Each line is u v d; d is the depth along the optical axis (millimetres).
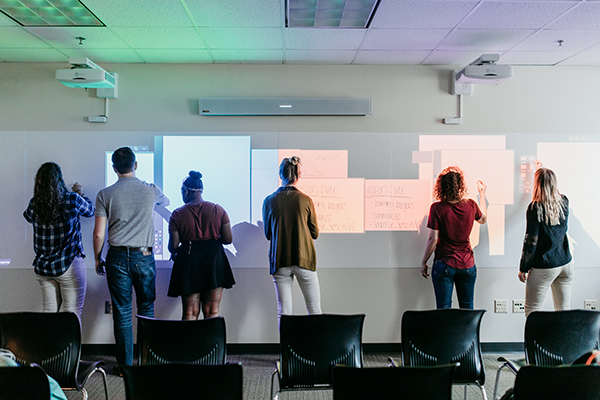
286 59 3543
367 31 2943
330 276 3631
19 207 3555
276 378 3082
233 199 3605
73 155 3590
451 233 3168
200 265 3072
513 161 3670
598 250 3650
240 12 2637
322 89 3662
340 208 3639
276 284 3162
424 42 3150
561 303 3260
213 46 3230
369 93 3678
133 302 3580
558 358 2105
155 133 3607
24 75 3590
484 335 3660
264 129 3631
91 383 2982
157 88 3629
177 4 2520
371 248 3646
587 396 1522
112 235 2979
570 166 3680
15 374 1462
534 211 3105
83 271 3156
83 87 3443
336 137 3645
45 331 2047
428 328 2098
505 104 3688
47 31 2928
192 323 2059
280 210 3090
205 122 3633
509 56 3480
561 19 2732
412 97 3678
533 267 3184
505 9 2584
